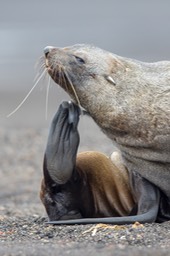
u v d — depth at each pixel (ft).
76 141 116.37
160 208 116.88
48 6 524.11
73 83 116.26
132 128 113.50
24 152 211.41
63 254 90.74
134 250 91.50
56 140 116.06
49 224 112.98
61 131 116.26
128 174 120.47
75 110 117.08
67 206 119.03
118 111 114.01
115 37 434.30
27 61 382.22
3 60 385.50
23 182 185.16
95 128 233.14
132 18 490.49
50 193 118.93
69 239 102.27
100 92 115.14
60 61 115.96
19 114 264.93
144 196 115.44
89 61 116.16
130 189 120.16
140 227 106.52
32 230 110.52
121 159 121.08
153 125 112.57
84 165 120.88
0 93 308.19
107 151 196.24
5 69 362.53
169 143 112.37
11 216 134.92
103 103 115.03
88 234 104.12
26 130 238.27
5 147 216.54
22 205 157.28
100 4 533.55
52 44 420.77
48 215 119.85
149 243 97.45
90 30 453.17
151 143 112.88
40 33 445.37
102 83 115.34
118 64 116.47
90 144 208.03
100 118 115.75
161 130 112.27
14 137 227.81
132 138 113.80
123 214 120.67
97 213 120.78
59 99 287.28
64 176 116.88
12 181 186.19
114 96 114.73
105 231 104.83
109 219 110.83
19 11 508.94
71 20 484.33
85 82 115.75
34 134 231.50
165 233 102.63
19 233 109.09
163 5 525.34
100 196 120.57
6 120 255.91
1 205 157.89
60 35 440.45
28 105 280.31
